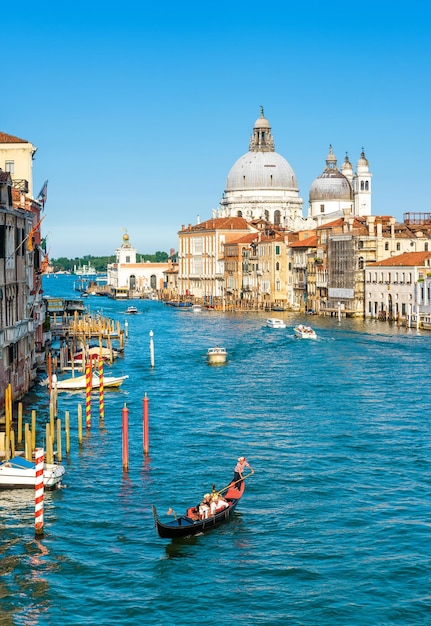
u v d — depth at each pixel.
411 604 38.03
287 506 49.00
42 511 44.59
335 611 37.56
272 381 89.81
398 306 162.88
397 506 48.75
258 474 54.59
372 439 63.00
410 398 78.50
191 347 125.31
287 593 39.09
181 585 39.81
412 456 58.38
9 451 53.44
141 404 77.00
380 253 175.62
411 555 42.47
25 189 78.69
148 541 44.28
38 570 41.09
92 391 82.69
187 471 55.28
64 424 66.94
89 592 39.22
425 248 176.50
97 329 117.00
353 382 88.12
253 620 36.97
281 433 65.19
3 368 65.25
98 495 50.69
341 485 52.47
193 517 45.88
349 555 42.59
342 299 183.38
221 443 62.19
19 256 69.06
